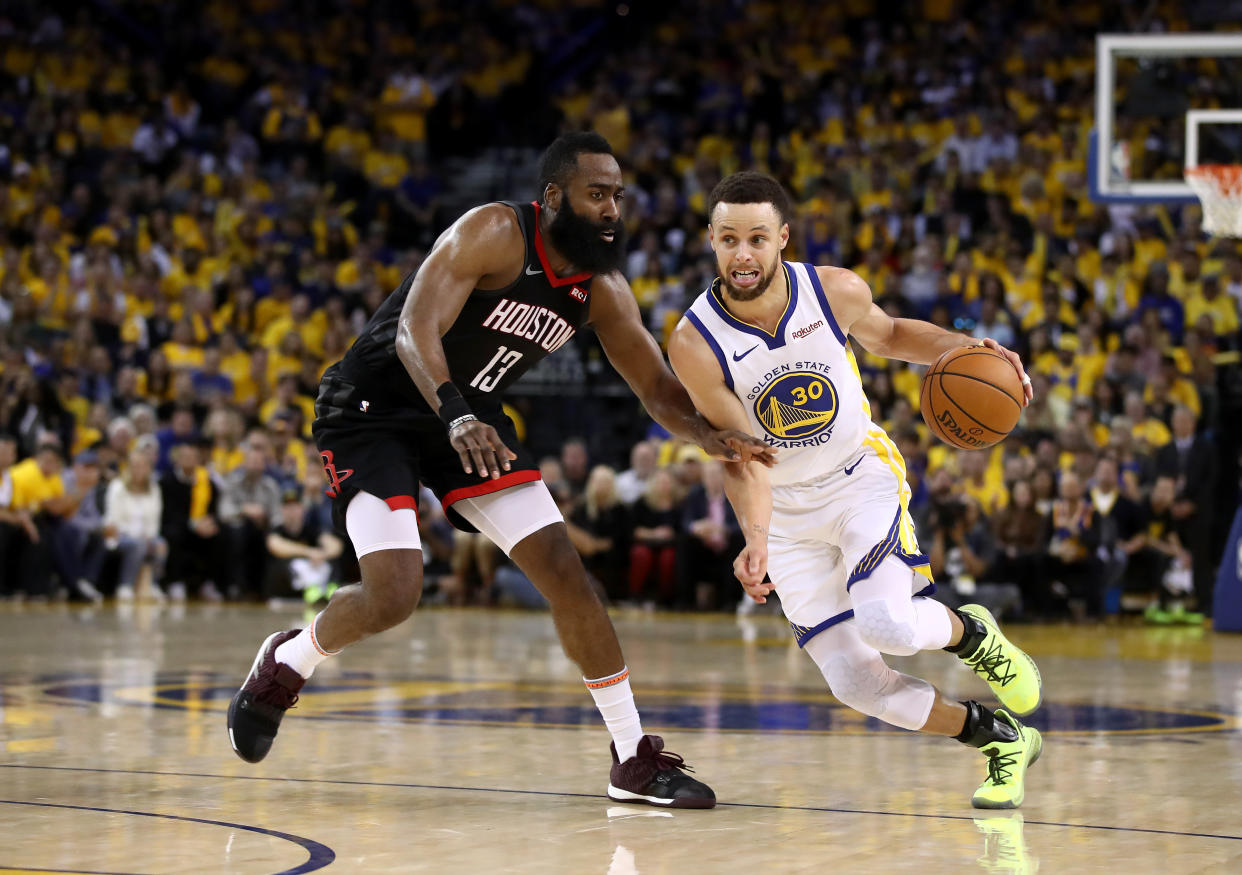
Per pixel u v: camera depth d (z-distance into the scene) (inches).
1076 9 1441.9
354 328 1227.9
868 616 249.8
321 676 492.7
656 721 369.7
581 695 430.6
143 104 1455.5
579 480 1026.7
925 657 568.7
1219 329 1099.9
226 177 1390.3
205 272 1269.7
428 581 1047.6
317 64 1596.9
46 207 1301.7
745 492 257.0
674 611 968.9
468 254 255.9
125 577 1007.6
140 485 1013.2
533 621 842.8
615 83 1521.9
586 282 271.0
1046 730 354.3
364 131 1483.8
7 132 1381.6
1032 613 903.7
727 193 253.8
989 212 1228.5
